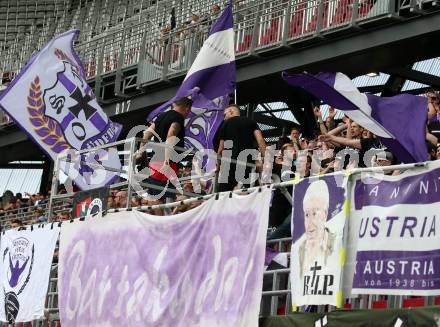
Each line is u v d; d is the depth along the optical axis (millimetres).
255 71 27125
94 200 18656
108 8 40188
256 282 14422
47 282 19266
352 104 14758
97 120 22297
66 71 22250
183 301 15766
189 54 28625
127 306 16984
